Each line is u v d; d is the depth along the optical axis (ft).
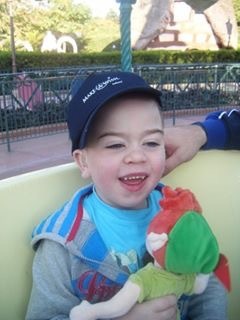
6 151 19.22
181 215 3.05
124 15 13.56
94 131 3.22
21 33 63.00
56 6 67.10
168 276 3.10
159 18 48.47
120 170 3.21
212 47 49.70
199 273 3.15
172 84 26.53
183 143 4.12
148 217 3.50
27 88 21.70
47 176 3.64
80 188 3.77
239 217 4.53
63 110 22.85
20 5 62.03
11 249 3.34
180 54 44.65
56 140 21.11
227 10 49.32
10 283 3.33
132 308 3.07
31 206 3.51
